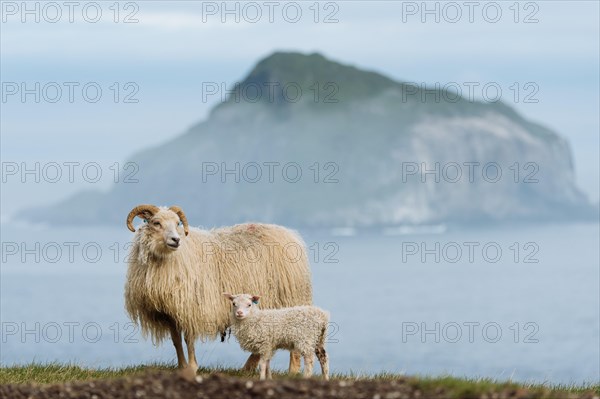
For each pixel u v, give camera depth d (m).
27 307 132.38
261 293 18.25
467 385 12.28
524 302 164.88
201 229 18.34
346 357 93.69
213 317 17.64
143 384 12.63
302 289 18.86
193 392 12.33
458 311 151.12
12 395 12.59
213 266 17.83
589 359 88.56
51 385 13.36
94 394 12.45
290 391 12.23
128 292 17.52
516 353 95.81
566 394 13.10
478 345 104.69
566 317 137.75
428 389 12.20
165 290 17.03
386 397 11.97
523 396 12.10
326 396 12.04
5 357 66.56
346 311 152.12
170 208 17.47
